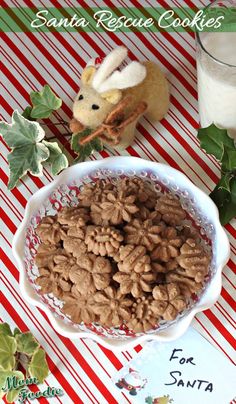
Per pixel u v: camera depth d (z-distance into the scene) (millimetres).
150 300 647
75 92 771
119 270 645
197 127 755
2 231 742
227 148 673
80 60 779
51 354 706
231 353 693
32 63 781
